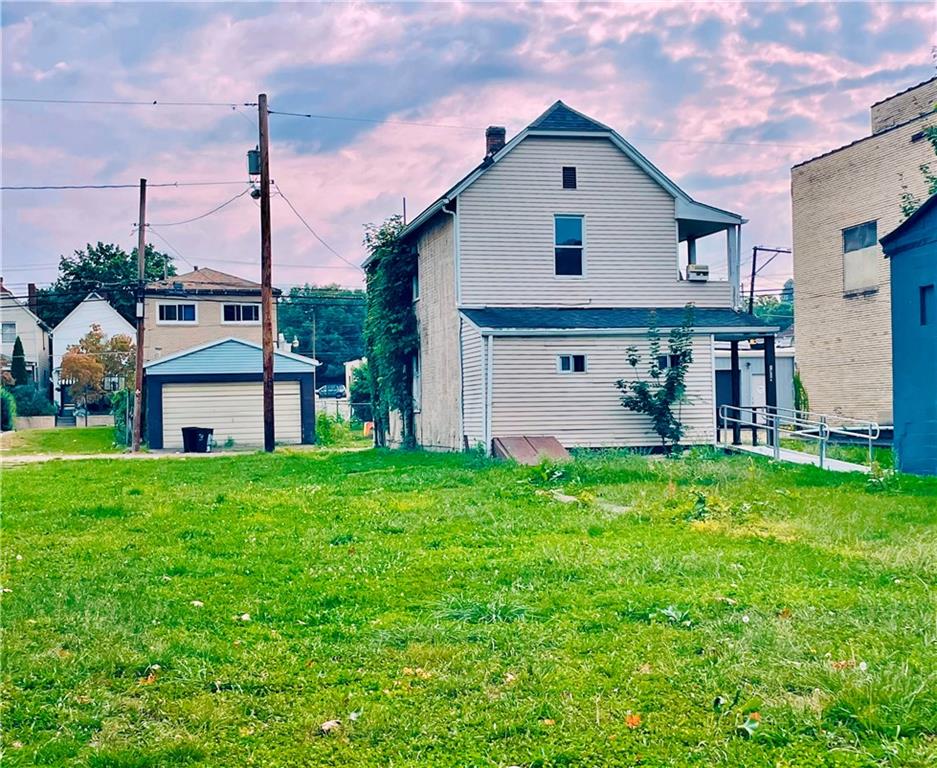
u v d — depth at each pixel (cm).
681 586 824
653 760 491
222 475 1942
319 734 531
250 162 2914
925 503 1295
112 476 1967
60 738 522
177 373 3600
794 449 2402
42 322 6869
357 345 9712
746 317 2362
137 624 725
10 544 1080
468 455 2211
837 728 516
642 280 2419
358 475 1841
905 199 2467
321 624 733
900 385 1741
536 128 2342
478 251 2341
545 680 597
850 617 708
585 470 1623
